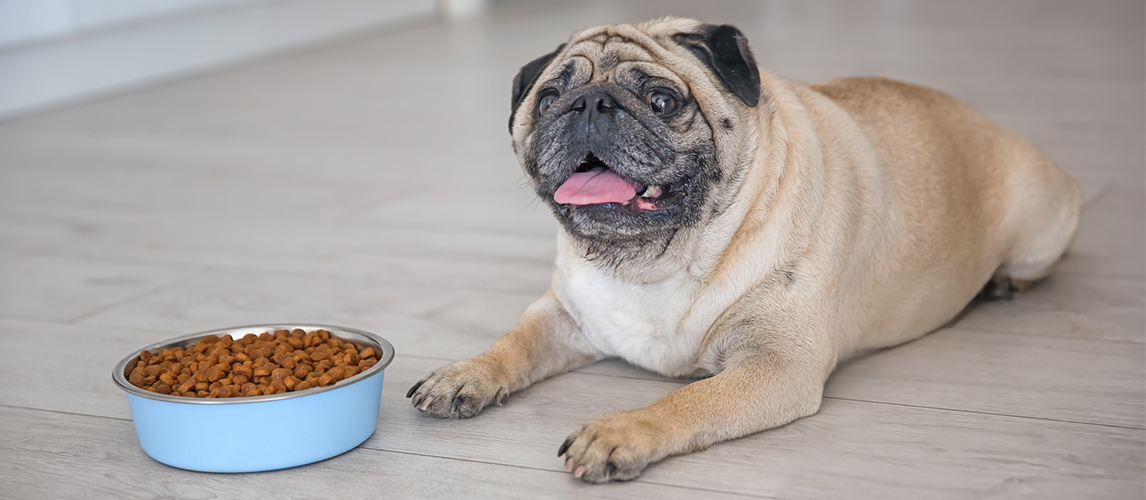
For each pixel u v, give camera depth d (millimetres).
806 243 1965
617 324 2109
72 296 2818
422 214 3613
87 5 5598
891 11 8969
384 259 3105
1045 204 2473
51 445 1883
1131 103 4906
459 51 7258
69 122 5352
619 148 1807
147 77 6379
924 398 1999
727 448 1793
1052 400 1966
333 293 2797
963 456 1742
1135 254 2854
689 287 2006
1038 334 2342
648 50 1936
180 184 4133
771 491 1637
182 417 1696
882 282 2170
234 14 6980
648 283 2021
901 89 2453
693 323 2018
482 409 1995
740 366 1875
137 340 2465
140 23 6230
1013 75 5766
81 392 2145
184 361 1837
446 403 1918
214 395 1738
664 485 1665
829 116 2168
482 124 5086
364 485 1694
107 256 3207
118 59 6160
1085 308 2484
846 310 2096
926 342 2334
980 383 2066
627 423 1697
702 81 1900
